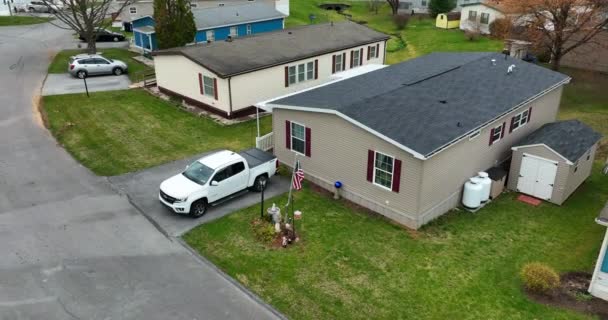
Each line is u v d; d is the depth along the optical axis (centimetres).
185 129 2728
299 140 2153
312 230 1797
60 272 1529
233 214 1880
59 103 3023
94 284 1484
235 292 1475
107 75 3641
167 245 1684
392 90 2177
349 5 7212
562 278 1585
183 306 1411
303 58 3180
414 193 1770
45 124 2703
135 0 4434
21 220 1800
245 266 1591
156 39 3794
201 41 4188
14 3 6138
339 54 3481
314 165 2117
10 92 3188
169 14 3622
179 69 3080
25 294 1432
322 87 2377
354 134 1888
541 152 2048
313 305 1434
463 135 1822
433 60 2794
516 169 2145
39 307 1385
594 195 2148
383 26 5934
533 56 3925
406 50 4831
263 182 1920
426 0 6481
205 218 1853
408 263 1630
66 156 2341
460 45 4834
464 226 1875
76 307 1391
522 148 2097
